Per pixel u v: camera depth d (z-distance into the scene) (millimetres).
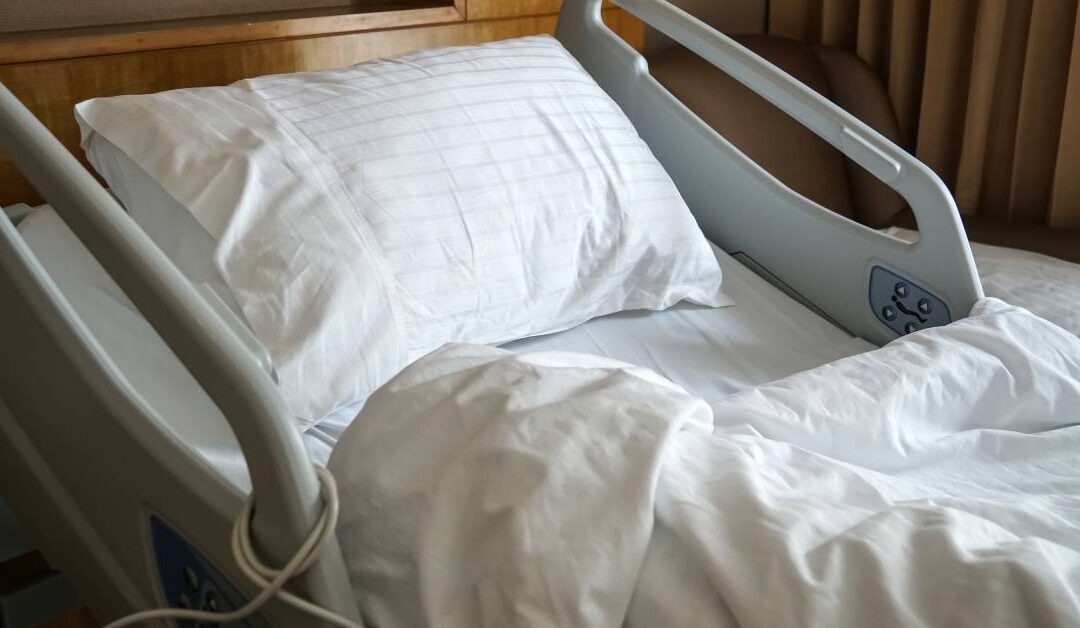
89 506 1151
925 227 1484
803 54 2434
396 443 877
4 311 1104
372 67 1550
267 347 1197
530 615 727
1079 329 1751
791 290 1747
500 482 802
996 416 1224
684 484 801
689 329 1590
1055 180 2205
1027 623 660
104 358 1030
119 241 730
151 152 1339
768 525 747
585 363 1039
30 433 1222
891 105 2430
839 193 2422
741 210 1785
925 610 687
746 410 1090
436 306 1346
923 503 824
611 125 1610
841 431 1099
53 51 1563
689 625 725
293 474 731
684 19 1678
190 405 1157
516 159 1475
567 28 1940
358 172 1358
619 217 1533
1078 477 1104
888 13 2537
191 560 971
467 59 1590
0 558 1481
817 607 683
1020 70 2271
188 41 1685
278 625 854
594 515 768
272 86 1472
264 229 1271
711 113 2283
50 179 761
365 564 849
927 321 1532
